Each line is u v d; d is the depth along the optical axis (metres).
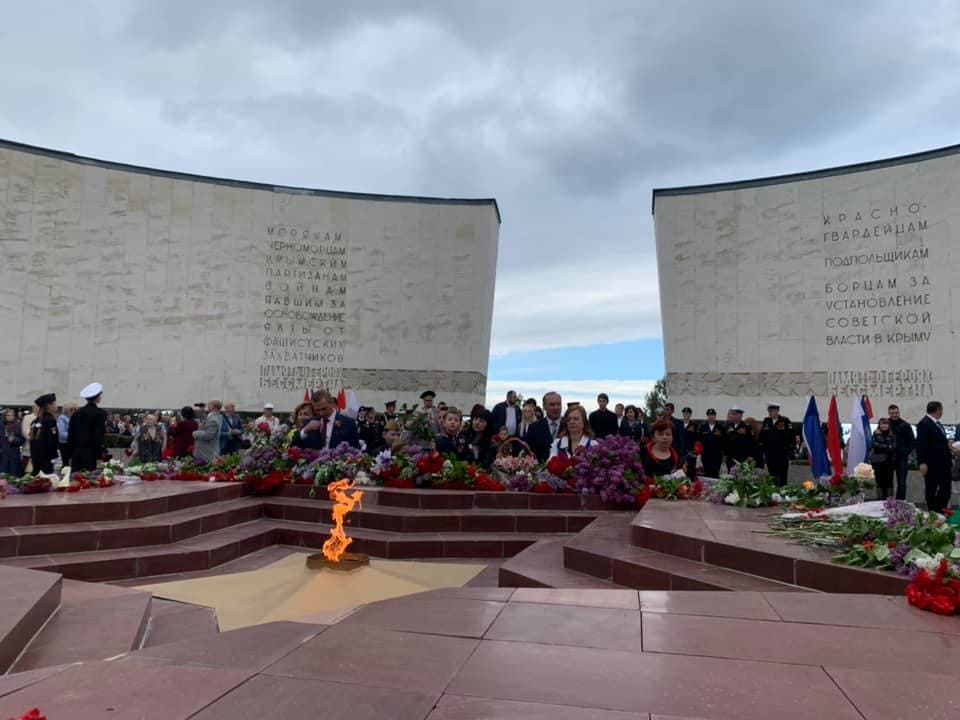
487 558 8.38
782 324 21.41
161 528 7.68
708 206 22.58
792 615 3.93
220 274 23.47
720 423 16.91
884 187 20.58
